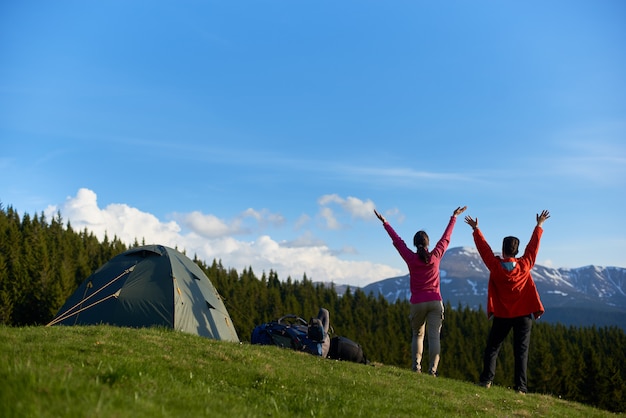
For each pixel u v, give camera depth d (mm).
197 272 18438
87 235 139750
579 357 99188
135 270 16906
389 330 121125
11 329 11375
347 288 150750
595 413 12234
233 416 5582
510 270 12227
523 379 12891
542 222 12633
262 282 141375
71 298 17000
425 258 12789
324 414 6805
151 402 5293
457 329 138375
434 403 9430
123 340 10773
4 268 86500
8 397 4605
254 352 11516
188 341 11867
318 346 14023
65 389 5039
